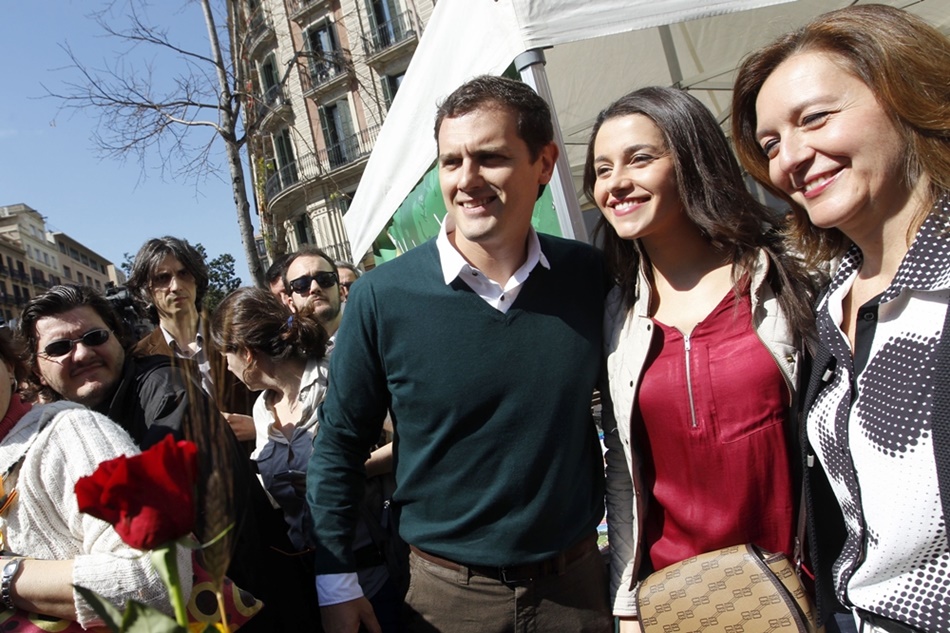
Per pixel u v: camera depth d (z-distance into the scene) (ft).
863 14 3.74
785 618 4.48
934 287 3.45
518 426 5.31
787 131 3.89
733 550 4.84
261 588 5.81
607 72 17.34
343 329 5.71
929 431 3.38
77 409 4.96
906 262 3.59
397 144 13.82
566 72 16.58
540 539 5.39
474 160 5.21
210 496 2.86
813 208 3.87
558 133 8.41
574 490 5.57
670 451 5.14
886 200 3.72
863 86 3.63
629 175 5.14
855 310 4.17
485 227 5.29
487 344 5.31
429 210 13.55
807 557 4.91
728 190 5.00
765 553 4.83
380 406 5.83
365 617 5.72
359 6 65.05
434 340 5.34
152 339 9.21
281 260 11.88
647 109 5.14
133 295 9.58
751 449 4.79
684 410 4.99
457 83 10.24
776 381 4.75
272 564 5.98
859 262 4.30
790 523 4.85
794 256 4.91
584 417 5.54
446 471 5.46
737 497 4.86
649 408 5.16
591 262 5.97
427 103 11.75
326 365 7.31
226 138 32.04
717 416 4.87
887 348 3.68
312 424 6.90
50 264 250.37
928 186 3.62
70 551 4.70
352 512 5.77
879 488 3.61
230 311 7.20
